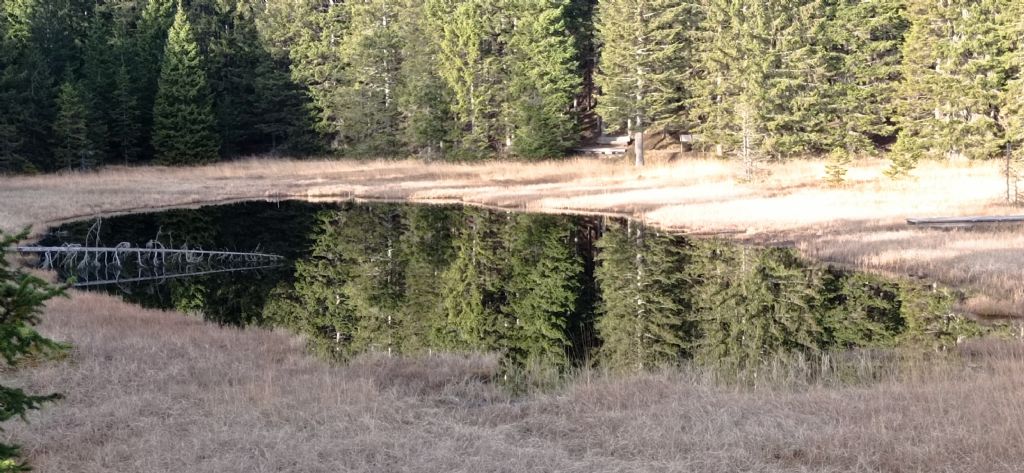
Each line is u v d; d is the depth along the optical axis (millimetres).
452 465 7926
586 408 9992
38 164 53250
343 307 19422
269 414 9562
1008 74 41969
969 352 13125
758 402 9805
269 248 28750
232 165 56906
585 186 43000
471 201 40719
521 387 11758
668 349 14906
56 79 56906
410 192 43031
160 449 8336
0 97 50562
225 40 62938
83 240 28703
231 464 7883
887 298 18500
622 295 20281
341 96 60000
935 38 43375
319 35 63812
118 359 12031
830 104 47125
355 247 28750
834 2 50062
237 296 21000
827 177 37688
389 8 61531
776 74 47125
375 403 9969
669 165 47938
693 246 26141
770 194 35562
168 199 40844
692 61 52781
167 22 62594
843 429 8500
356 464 7953
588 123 63625
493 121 55188
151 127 59094
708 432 8656
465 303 19781
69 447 8492
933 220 25750
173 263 26422
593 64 63188
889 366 12250
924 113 45406
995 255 20922
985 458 7551
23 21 54500
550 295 20719
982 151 40781
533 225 32344
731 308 18344
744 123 40438
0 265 6031
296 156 63219
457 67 55906
